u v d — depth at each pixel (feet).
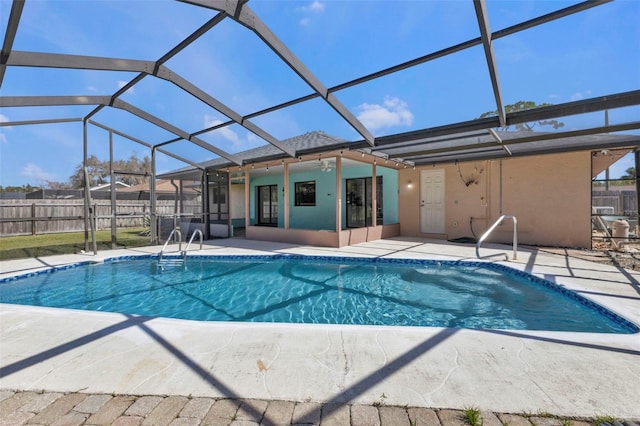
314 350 8.72
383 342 9.21
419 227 36.73
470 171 32.99
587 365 7.82
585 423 5.71
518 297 16.65
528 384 6.98
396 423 5.74
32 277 20.65
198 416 5.96
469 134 21.18
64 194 64.44
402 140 22.00
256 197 52.95
